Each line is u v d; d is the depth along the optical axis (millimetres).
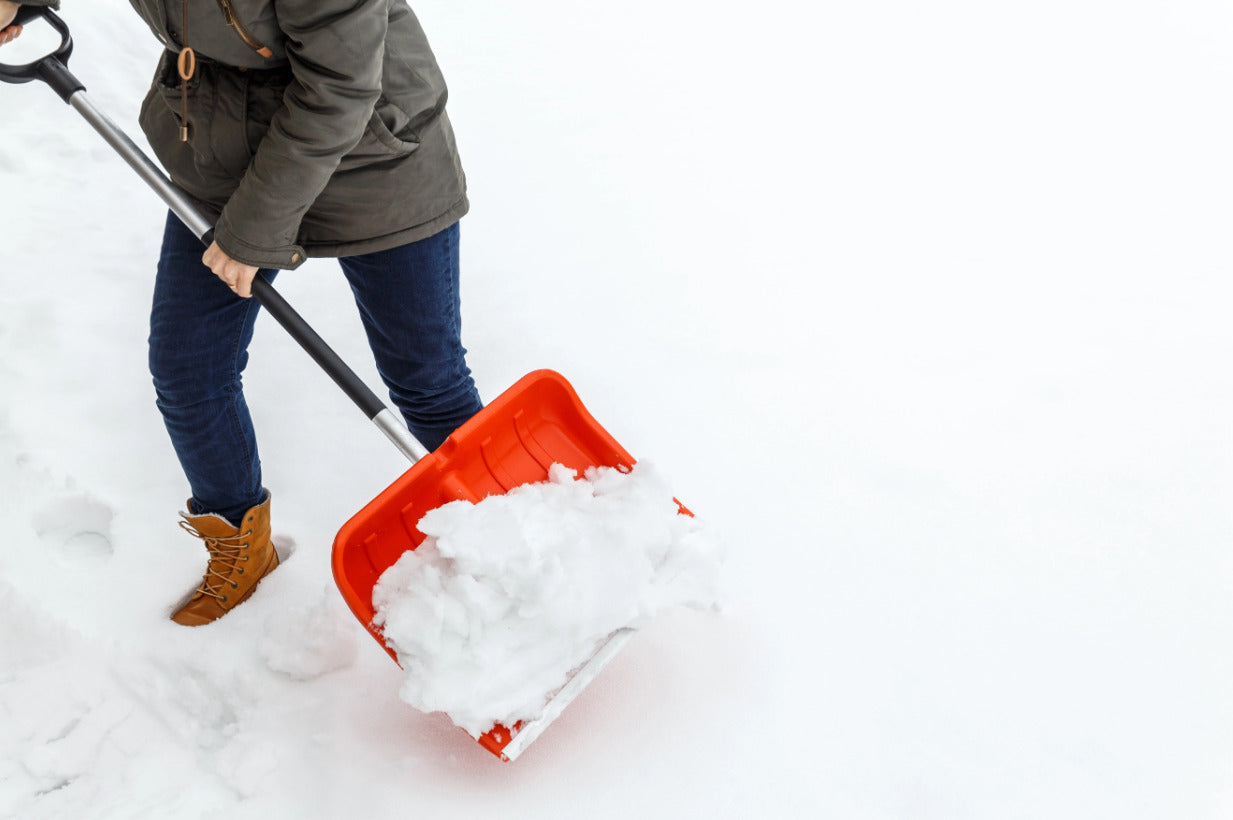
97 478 2260
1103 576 2197
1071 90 3887
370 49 1409
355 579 1758
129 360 2529
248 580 2039
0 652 1939
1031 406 2596
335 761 1810
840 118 3660
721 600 1837
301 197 1523
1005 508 2334
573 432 1972
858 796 1789
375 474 2344
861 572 2176
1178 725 1930
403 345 1866
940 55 4031
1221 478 2430
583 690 1838
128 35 3459
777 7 4234
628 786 1793
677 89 3729
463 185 1786
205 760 1841
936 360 2721
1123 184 3430
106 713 1870
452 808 1751
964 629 2076
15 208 2863
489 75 3705
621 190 3246
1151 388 2666
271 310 1705
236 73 1546
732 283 2936
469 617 1669
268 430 2402
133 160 1730
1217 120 3770
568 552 1722
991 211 3279
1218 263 3111
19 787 1773
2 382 2412
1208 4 4359
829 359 2707
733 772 1816
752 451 2443
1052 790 1815
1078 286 2998
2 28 1784
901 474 2396
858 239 3129
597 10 4113
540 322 2752
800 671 1982
